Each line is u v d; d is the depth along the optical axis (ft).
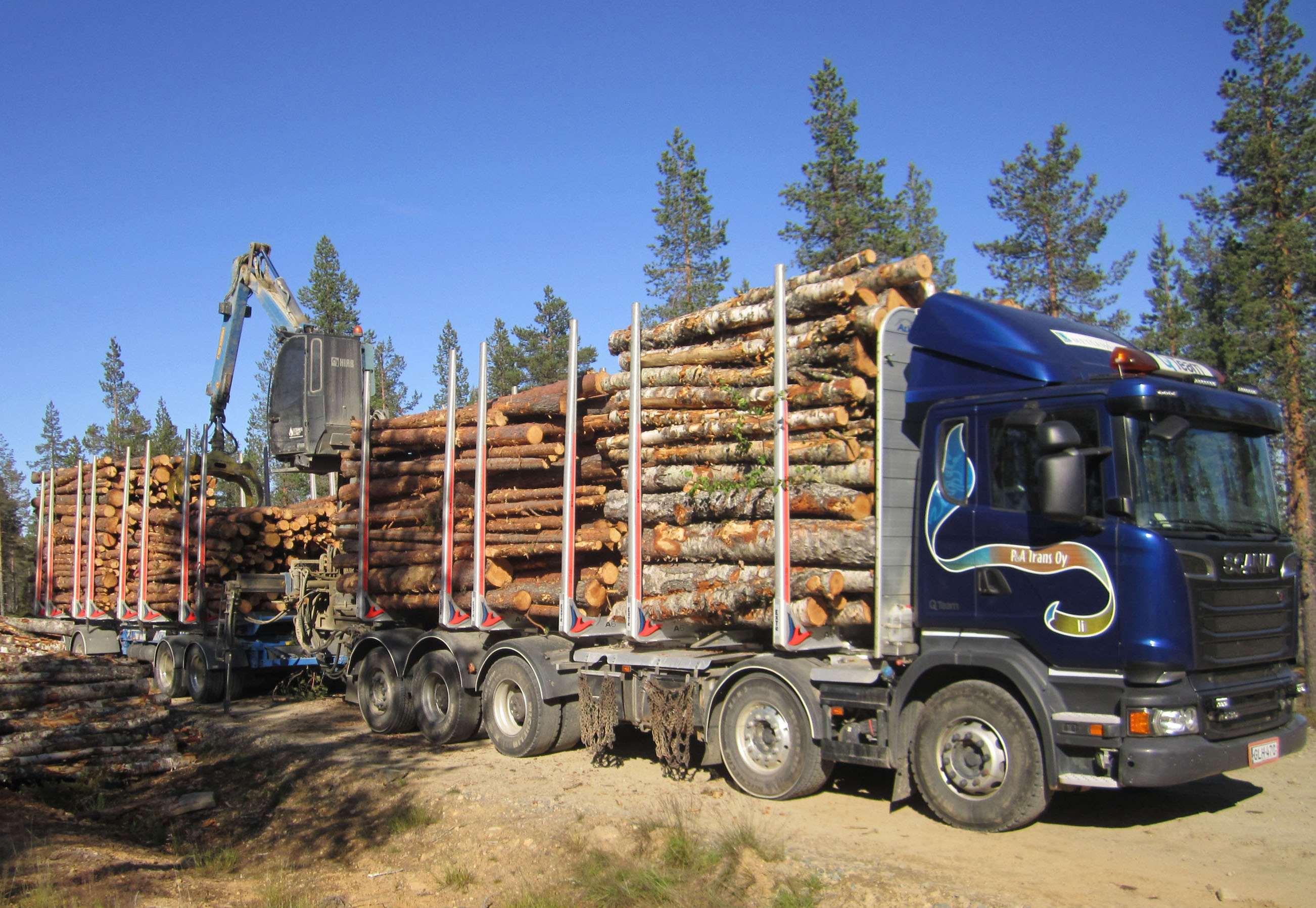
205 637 49.83
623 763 31.94
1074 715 21.29
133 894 20.86
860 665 25.13
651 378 30.37
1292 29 58.29
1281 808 25.02
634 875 21.06
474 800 28.12
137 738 35.04
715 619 28.30
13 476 223.92
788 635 25.84
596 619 31.96
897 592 24.71
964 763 23.16
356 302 131.13
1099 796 26.32
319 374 50.93
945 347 25.00
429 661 36.96
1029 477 22.95
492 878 23.06
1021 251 76.18
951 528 24.08
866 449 25.46
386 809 28.60
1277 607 23.21
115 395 178.29
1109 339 26.32
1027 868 20.53
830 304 26.35
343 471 43.96
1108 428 21.70
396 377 162.71
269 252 61.31
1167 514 21.42
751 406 27.50
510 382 128.57
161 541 54.60
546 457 33.40
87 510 60.08
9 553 145.69
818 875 20.57
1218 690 21.24
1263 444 24.76
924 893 19.29
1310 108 57.98
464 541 36.70
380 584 40.27
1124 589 21.06
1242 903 18.52
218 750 37.37
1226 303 58.44
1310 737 33.30
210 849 27.30
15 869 21.95
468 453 36.70
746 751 27.12
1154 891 19.22
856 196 81.25
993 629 23.12
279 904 21.07
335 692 51.08
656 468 29.94
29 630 63.52
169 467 55.26
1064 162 75.56
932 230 96.99
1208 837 22.63
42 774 31.50
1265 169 56.39
